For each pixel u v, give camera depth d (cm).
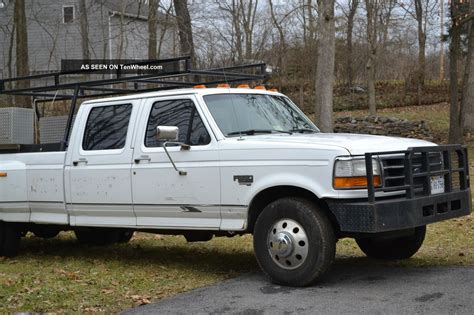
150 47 2278
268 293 594
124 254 862
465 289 579
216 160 649
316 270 590
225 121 673
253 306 554
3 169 820
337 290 593
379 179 583
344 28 3738
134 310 563
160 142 696
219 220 659
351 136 657
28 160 805
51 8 3666
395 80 3762
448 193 639
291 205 604
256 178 624
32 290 639
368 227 568
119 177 717
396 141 631
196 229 673
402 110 3278
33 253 885
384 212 573
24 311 569
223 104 689
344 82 3594
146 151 699
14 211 820
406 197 597
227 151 643
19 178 808
